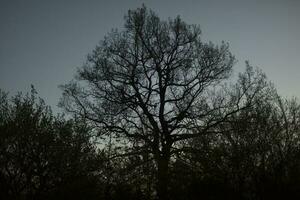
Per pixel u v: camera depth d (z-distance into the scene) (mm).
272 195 26094
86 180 26000
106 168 28078
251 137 30094
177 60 35750
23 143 25516
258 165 28469
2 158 25109
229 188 26891
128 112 33969
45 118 26562
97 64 35406
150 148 31688
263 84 34281
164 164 30484
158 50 35719
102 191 27344
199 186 26906
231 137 30859
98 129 31203
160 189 28984
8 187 24750
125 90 34688
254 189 27047
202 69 35656
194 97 34938
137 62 35625
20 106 26641
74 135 26875
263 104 32688
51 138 25859
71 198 25141
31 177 25109
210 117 33469
